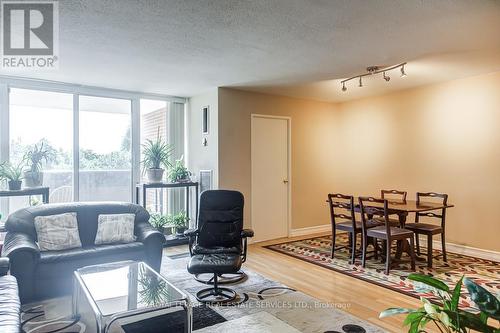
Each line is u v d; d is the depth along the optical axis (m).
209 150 5.30
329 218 6.36
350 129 6.24
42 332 2.52
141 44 3.25
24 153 4.57
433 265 4.16
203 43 3.24
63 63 3.85
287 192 5.84
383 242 4.48
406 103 5.33
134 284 2.60
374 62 3.86
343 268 4.07
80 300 2.98
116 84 4.89
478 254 4.53
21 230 3.39
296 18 2.69
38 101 4.70
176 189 5.75
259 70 4.18
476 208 4.55
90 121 5.08
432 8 2.53
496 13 2.61
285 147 5.81
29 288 3.01
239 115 5.30
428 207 4.12
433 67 4.09
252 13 2.60
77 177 4.94
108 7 2.47
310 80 4.68
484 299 1.24
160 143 5.30
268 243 5.36
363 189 6.02
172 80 4.67
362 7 2.51
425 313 1.36
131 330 2.56
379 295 3.23
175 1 2.39
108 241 3.69
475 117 4.53
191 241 3.49
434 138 4.98
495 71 4.29
